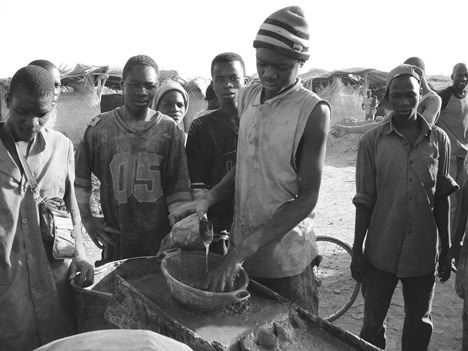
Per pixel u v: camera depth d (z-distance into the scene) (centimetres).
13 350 267
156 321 226
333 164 1612
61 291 286
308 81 2286
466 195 348
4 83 1326
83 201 373
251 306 250
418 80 326
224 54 365
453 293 541
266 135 267
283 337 230
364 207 346
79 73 1744
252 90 290
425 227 333
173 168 372
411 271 336
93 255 661
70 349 123
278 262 281
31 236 268
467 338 331
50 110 257
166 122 371
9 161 260
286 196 269
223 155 364
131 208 364
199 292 227
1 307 262
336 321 493
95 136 365
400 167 329
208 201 301
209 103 448
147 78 349
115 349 123
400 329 467
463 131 624
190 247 288
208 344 207
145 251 374
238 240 288
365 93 2259
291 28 245
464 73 601
